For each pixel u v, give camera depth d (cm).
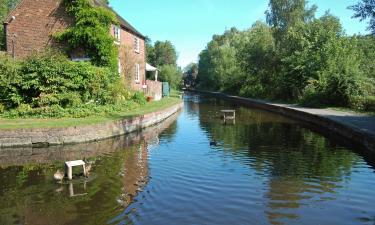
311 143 1769
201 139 1892
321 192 1022
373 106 2698
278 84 4797
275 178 1159
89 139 1800
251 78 6059
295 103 3941
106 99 2441
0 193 1030
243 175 1194
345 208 902
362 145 1609
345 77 3047
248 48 5788
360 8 2159
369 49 4175
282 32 5319
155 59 9019
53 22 2761
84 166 1179
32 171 1262
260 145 1719
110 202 945
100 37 2652
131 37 3453
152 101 3600
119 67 3061
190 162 1373
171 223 810
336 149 1614
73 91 2181
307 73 3850
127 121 2056
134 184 1096
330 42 3722
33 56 2156
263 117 3047
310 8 5447
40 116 2027
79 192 1028
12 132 1662
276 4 5350
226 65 7869
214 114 3325
